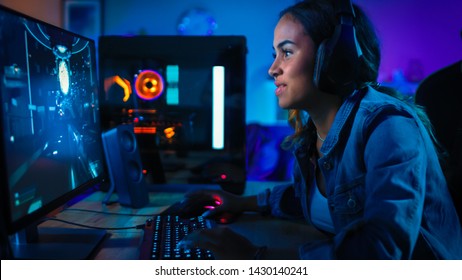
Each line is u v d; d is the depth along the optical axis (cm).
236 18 370
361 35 90
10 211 65
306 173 103
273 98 368
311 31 85
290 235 98
